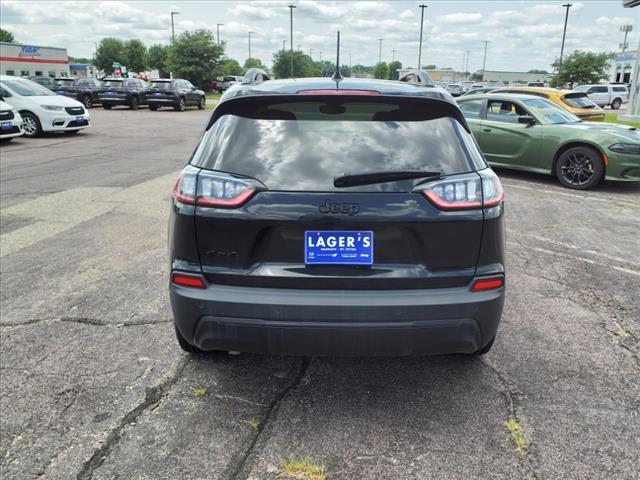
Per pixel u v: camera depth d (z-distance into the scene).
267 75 3.84
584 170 8.60
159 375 3.11
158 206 7.08
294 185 2.48
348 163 2.51
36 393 2.92
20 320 3.79
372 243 2.48
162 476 2.32
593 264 5.06
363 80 3.24
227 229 2.50
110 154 12.04
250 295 2.50
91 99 31.66
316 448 2.50
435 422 2.69
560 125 9.02
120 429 2.63
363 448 2.50
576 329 3.71
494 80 107.44
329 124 2.65
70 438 2.56
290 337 2.50
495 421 2.70
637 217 6.88
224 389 2.98
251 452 2.47
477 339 2.59
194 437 2.58
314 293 2.49
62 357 3.29
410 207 2.46
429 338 2.51
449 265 2.54
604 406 2.82
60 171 9.69
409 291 2.51
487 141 9.78
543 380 3.07
